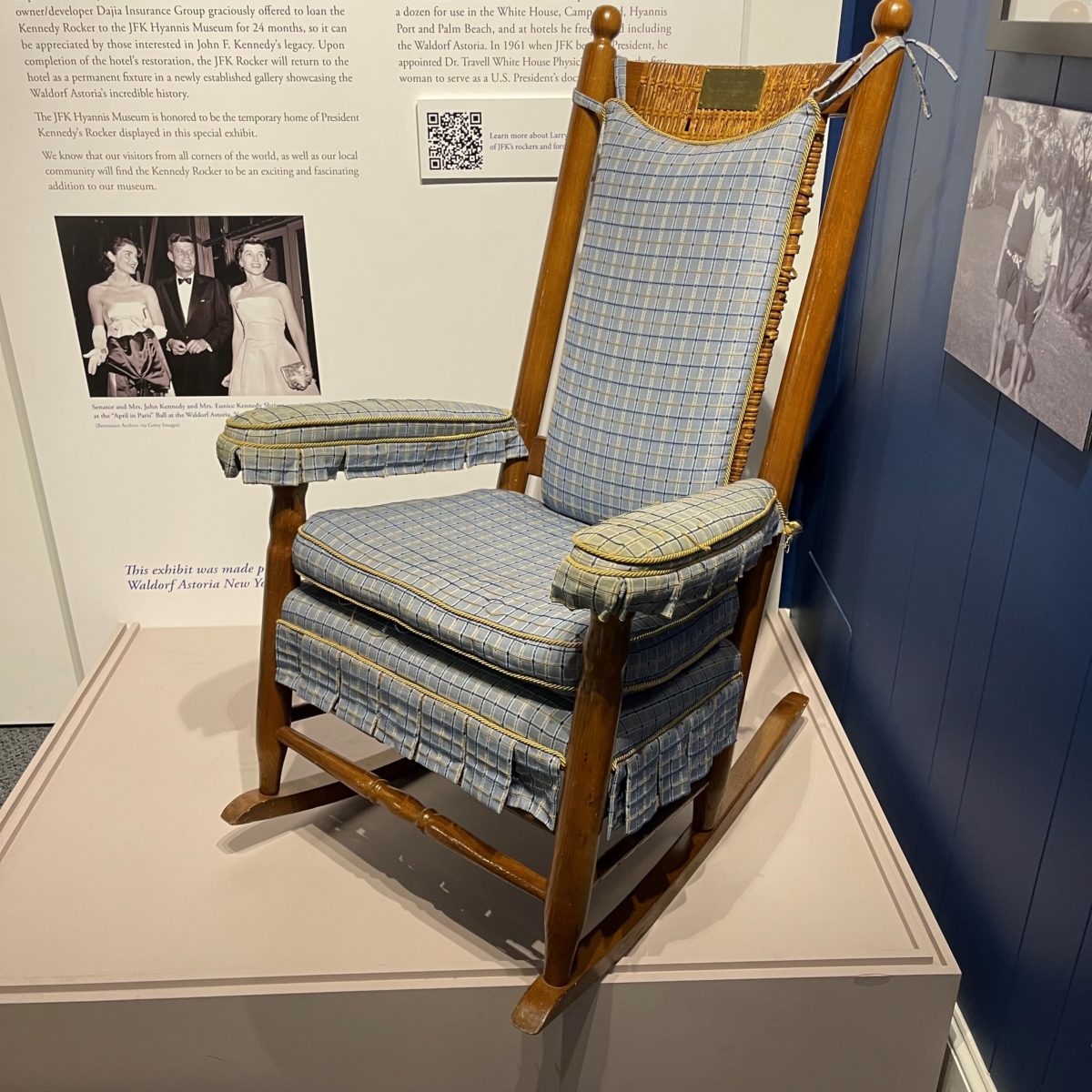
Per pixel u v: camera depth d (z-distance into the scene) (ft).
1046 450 3.47
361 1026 4.01
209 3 5.17
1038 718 3.51
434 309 5.93
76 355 5.89
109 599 6.52
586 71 4.97
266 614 4.51
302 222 5.67
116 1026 3.97
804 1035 4.09
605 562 3.07
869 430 5.44
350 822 4.91
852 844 4.72
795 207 4.41
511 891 4.49
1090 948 3.16
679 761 3.98
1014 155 3.65
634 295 4.71
